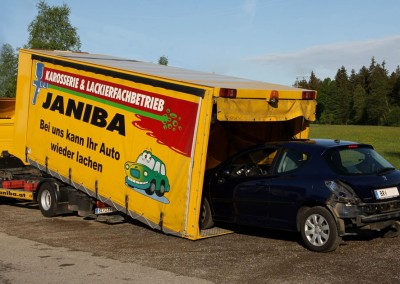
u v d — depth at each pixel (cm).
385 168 848
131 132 936
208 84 851
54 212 1104
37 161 1138
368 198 775
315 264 725
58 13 4847
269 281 650
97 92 1007
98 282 649
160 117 885
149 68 1052
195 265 728
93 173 1011
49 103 1112
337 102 12938
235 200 902
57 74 1098
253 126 1109
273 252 799
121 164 955
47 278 667
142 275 679
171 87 870
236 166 927
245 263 737
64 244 864
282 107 927
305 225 803
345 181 780
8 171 1272
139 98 924
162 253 799
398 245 830
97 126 1002
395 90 12738
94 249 828
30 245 858
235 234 935
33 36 4825
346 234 792
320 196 781
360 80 13675
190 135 838
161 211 881
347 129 7725
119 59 1240
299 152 850
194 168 833
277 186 839
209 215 952
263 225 864
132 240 894
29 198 1176
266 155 901
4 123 1277
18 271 701
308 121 1031
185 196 845
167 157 871
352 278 659
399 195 815
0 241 889
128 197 942
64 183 1116
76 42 4928
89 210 1059
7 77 6153
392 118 11588
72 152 1057
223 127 1087
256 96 874
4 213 1184
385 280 649
